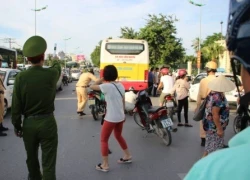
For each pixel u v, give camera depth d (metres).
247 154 0.74
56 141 4.02
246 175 0.71
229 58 0.92
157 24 34.31
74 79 42.47
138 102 7.99
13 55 22.98
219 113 4.79
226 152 0.78
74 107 13.58
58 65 4.19
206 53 48.38
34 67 3.90
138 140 7.55
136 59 15.15
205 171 0.77
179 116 9.54
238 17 0.85
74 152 6.33
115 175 5.02
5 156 6.03
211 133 4.83
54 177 3.97
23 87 3.80
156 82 19.34
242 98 0.89
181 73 9.34
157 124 7.33
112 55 15.17
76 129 8.76
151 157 6.08
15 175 4.99
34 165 4.07
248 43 0.84
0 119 8.04
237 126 8.35
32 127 3.85
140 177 4.94
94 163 5.62
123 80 15.17
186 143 7.29
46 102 3.88
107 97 5.21
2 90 7.93
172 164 5.64
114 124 5.20
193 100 16.41
